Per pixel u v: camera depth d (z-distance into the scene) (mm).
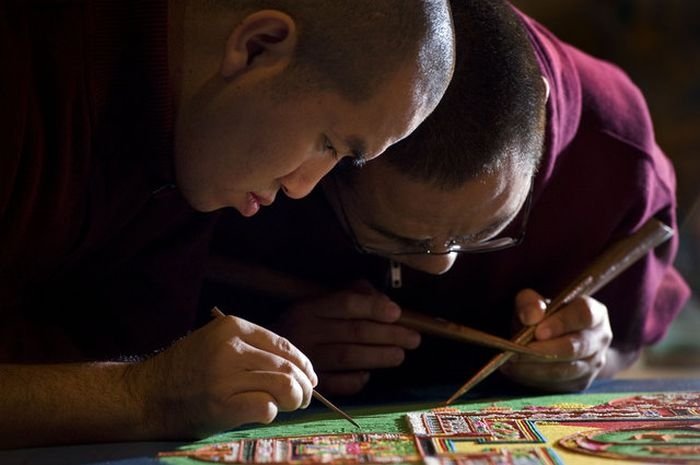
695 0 4496
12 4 1420
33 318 1735
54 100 1450
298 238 1974
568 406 1690
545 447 1339
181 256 1783
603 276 1968
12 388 1378
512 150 1619
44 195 1495
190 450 1350
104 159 1543
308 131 1393
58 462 1310
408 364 2117
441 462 1253
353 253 1987
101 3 1446
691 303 4141
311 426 1521
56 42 1437
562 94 1961
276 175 1436
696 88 4516
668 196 2107
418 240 1716
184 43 1435
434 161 1589
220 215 1859
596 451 1309
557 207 2002
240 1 1391
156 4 1434
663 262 2197
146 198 1626
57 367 1418
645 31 4539
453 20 1627
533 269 2039
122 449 1367
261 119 1391
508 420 1534
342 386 1915
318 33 1357
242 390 1370
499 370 1994
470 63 1605
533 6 4566
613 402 1729
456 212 1640
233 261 1974
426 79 1398
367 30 1354
